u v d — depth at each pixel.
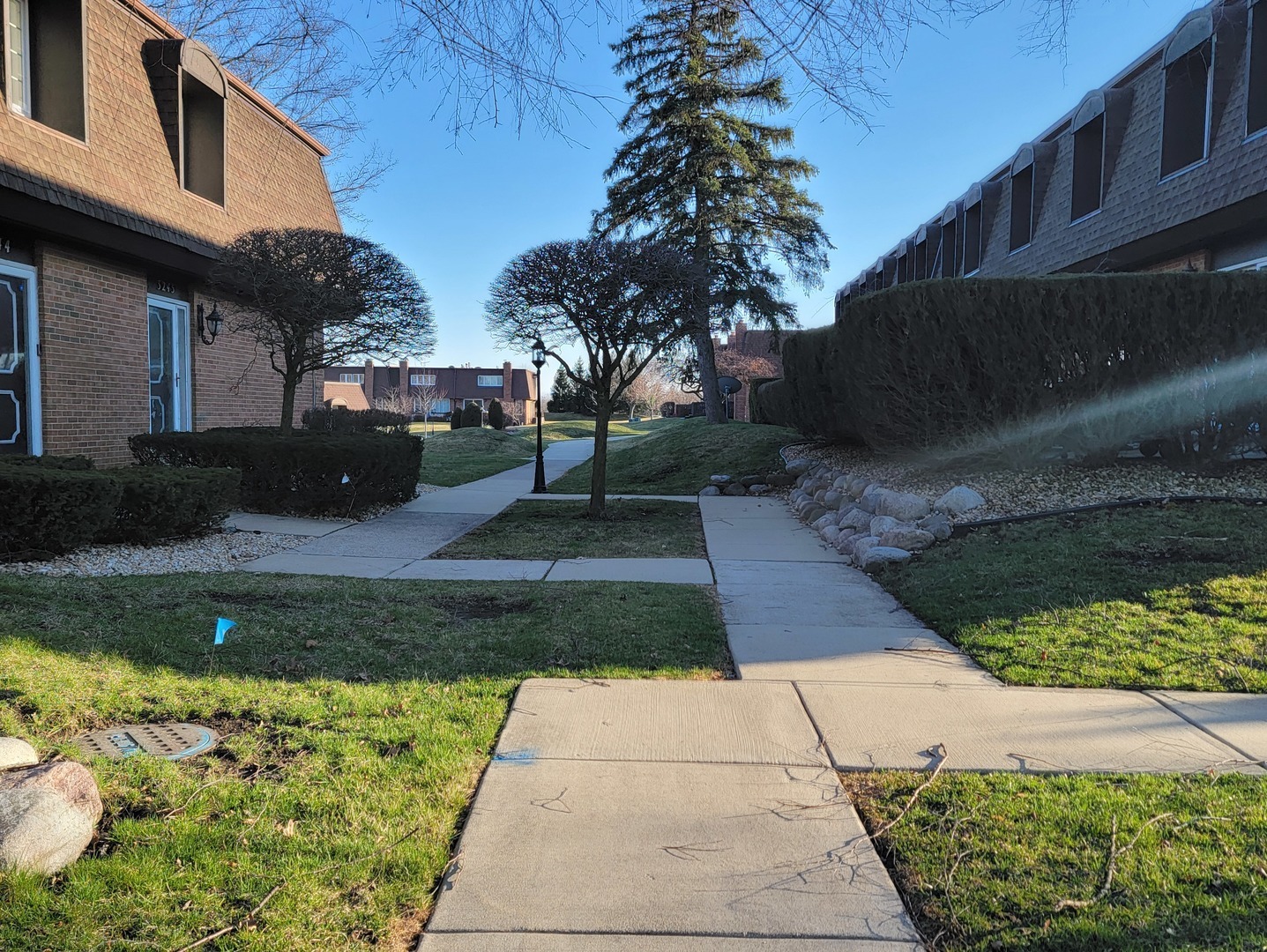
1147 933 2.35
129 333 11.55
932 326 8.94
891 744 3.77
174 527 8.52
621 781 3.38
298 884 2.57
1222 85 10.20
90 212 9.86
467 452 23.73
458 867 2.74
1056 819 3.02
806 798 3.25
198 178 13.12
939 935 2.41
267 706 3.95
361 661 4.79
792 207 22.80
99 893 2.47
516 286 10.45
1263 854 2.74
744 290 22.19
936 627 5.75
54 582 5.99
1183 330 8.34
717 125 20.88
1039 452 9.11
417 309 11.32
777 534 9.99
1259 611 5.35
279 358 15.97
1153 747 3.70
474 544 9.42
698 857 2.83
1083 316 8.56
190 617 5.39
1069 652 4.96
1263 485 8.17
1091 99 12.97
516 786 3.32
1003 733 3.89
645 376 70.00
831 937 2.41
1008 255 15.80
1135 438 8.82
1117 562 6.48
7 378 9.72
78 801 2.77
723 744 3.76
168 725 3.75
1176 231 10.95
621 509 12.16
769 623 5.90
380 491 12.12
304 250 10.52
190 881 2.56
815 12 4.14
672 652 5.13
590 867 2.76
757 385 26.55
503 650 5.11
